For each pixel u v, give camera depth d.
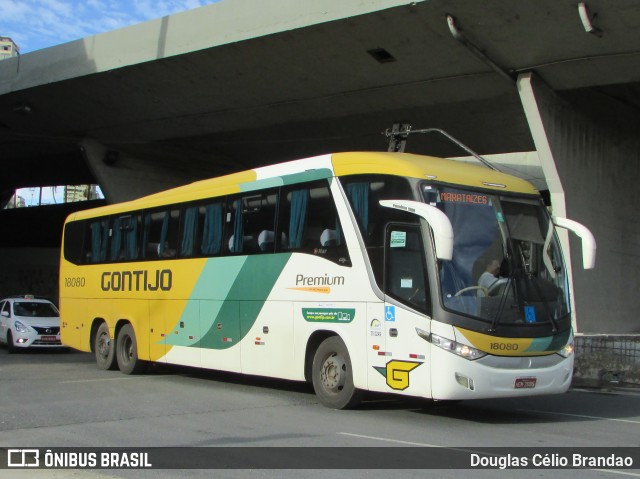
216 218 12.68
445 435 8.34
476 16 16.11
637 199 23.86
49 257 38.97
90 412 9.90
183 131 26.91
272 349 11.04
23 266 39.75
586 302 20.12
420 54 18.14
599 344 14.83
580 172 20.50
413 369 8.80
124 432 8.42
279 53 19.30
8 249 40.31
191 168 31.83
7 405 10.53
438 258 8.59
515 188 9.85
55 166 37.31
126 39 21.45
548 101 18.97
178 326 13.27
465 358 8.50
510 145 25.73
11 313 21.86
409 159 9.70
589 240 9.73
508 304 8.94
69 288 17.33
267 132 26.30
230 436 8.15
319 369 10.30
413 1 15.92
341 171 10.20
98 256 16.23
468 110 21.66
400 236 9.24
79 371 15.57
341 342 10.01
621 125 22.91
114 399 11.22
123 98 24.16
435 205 9.02
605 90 21.00
